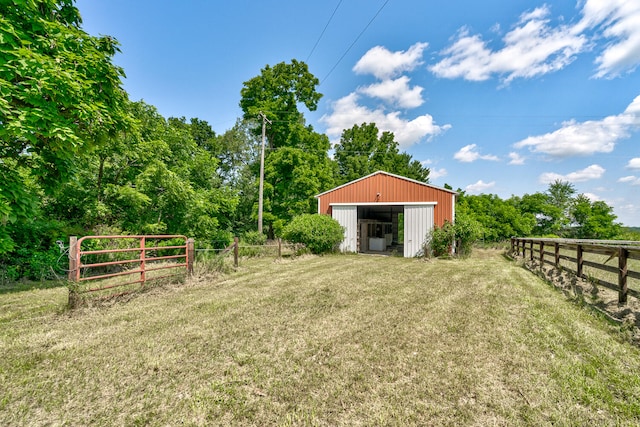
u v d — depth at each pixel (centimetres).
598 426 198
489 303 504
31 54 370
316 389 246
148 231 1041
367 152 3538
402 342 340
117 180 1062
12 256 697
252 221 2509
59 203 935
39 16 437
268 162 2030
